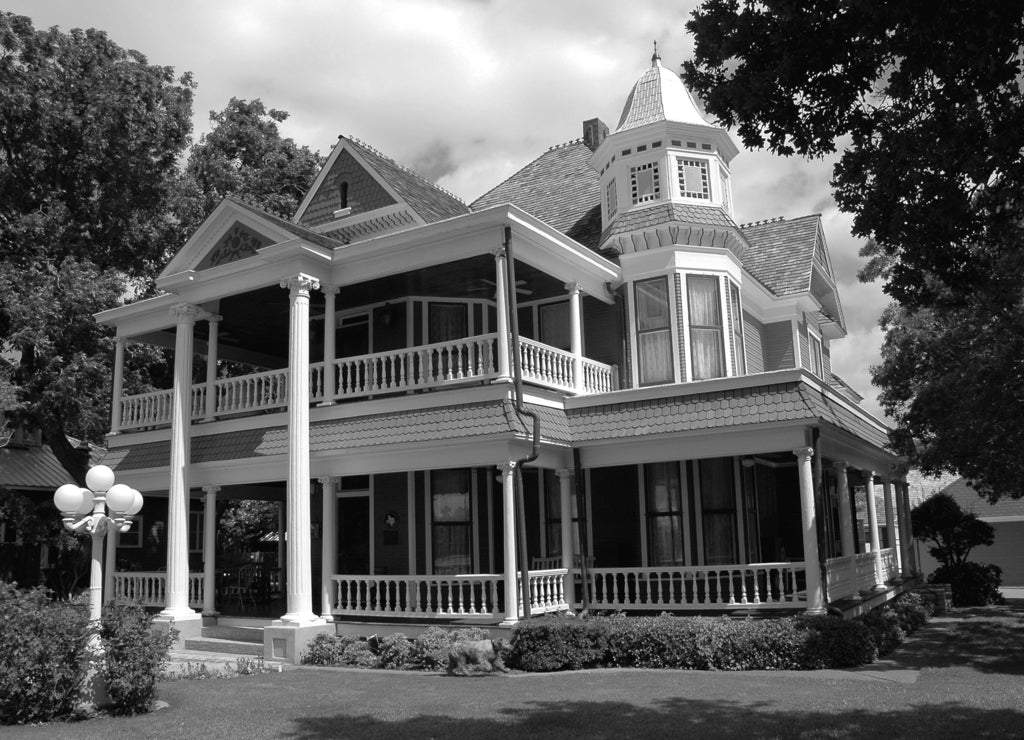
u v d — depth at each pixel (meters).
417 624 15.59
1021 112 7.68
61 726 9.41
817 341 26.27
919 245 8.86
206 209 28.45
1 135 24.12
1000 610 23.47
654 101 20.69
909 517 25.05
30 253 24.08
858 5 7.44
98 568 10.69
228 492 21.67
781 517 20.17
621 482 18.14
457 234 15.77
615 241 19.28
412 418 15.65
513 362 15.11
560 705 10.16
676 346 18.30
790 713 9.47
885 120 8.41
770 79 8.32
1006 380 15.03
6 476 25.39
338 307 20.05
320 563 20.61
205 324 22.27
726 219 19.61
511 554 14.63
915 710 9.59
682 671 12.78
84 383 22.89
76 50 25.05
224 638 17.14
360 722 9.41
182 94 27.00
